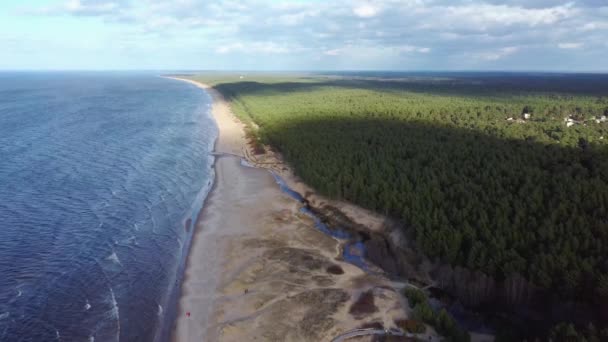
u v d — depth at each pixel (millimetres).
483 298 42938
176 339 38406
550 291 39938
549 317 39062
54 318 41031
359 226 61750
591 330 33156
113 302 43781
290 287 45969
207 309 42500
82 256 52531
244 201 73250
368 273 50094
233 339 37938
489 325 40562
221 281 47531
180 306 43062
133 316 41688
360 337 38000
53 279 47406
